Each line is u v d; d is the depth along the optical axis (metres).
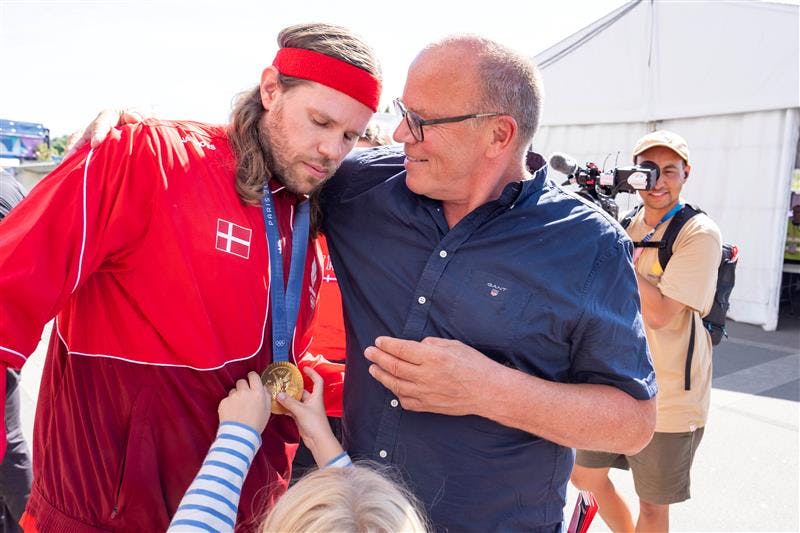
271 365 1.40
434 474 1.47
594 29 8.88
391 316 1.53
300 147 1.36
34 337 1.14
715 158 7.93
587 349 1.48
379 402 1.51
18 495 2.39
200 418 1.33
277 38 1.41
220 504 1.14
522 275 1.44
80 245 1.19
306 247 1.53
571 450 1.62
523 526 1.54
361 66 1.34
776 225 7.39
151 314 1.29
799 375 5.60
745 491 3.49
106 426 1.31
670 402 2.57
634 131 8.75
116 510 1.31
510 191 1.50
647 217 2.84
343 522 1.06
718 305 2.74
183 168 1.30
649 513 2.73
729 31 7.49
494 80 1.40
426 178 1.47
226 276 1.31
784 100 7.11
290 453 1.59
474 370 1.31
